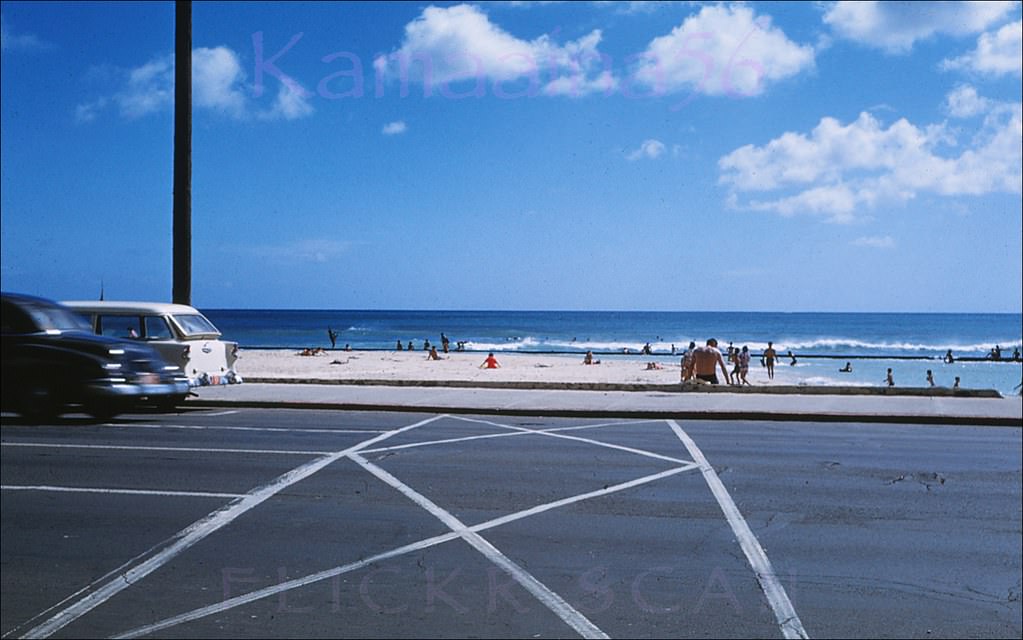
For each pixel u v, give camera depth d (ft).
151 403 62.23
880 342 385.09
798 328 547.49
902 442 47.06
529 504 30.73
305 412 59.41
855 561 24.14
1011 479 35.70
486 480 34.99
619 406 61.26
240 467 37.32
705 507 30.40
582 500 31.40
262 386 74.54
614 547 25.38
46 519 28.17
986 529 27.48
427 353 248.11
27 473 35.50
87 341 51.08
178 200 67.87
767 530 27.30
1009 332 487.61
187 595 21.30
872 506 30.66
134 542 25.67
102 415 55.67
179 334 56.18
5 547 25.07
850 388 72.49
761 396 69.41
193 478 34.78
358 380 78.33
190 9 67.41
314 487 33.32
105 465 37.40
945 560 24.18
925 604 20.77
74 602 20.85
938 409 59.77
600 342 371.76
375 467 37.68
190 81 67.72
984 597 21.22
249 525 27.58
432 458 40.22
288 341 358.84
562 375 146.41
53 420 51.26
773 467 38.50
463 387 77.20
